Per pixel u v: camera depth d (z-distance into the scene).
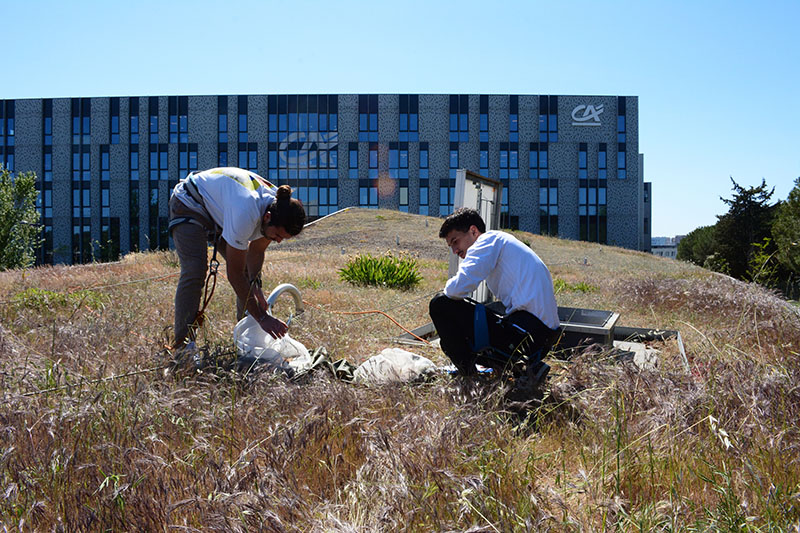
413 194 55.28
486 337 3.43
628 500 1.87
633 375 2.96
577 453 2.43
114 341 3.84
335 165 55.06
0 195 31.02
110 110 54.03
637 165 55.03
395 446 2.04
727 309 6.62
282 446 2.08
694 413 2.60
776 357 3.40
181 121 54.31
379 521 1.67
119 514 1.71
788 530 1.67
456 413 2.35
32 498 1.82
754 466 2.05
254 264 4.12
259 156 54.69
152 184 54.09
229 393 2.88
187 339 3.74
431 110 55.22
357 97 55.12
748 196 39.06
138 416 2.28
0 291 8.62
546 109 55.16
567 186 55.00
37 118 53.94
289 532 1.68
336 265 17.73
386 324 6.58
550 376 3.55
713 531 1.69
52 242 54.00
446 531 1.56
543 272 3.47
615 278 16.77
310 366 3.61
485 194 7.11
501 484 1.96
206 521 1.64
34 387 2.66
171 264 15.38
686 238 58.22
